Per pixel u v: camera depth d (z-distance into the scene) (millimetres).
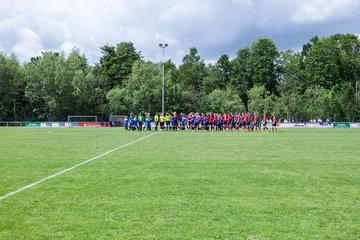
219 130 49969
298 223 6582
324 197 8516
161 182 10234
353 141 27359
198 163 14242
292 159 15625
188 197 8477
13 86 84438
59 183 10062
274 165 13758
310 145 23281
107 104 88000
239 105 98625
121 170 12391
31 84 82375
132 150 19484
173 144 23797
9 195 8617
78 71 84812
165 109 88250
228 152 18469
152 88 85625
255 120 49562
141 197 8453
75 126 73250
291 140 28250
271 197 8500
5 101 84875
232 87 118125
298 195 8711
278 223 6578
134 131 46500
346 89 91938
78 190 9172
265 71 117625
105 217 6902
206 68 135750
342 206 7723
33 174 11539
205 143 24734
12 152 18328
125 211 7301
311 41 131000
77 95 83875
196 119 47719
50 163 14148
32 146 21984
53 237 5871
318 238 5852
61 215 7023
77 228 6289
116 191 9070
